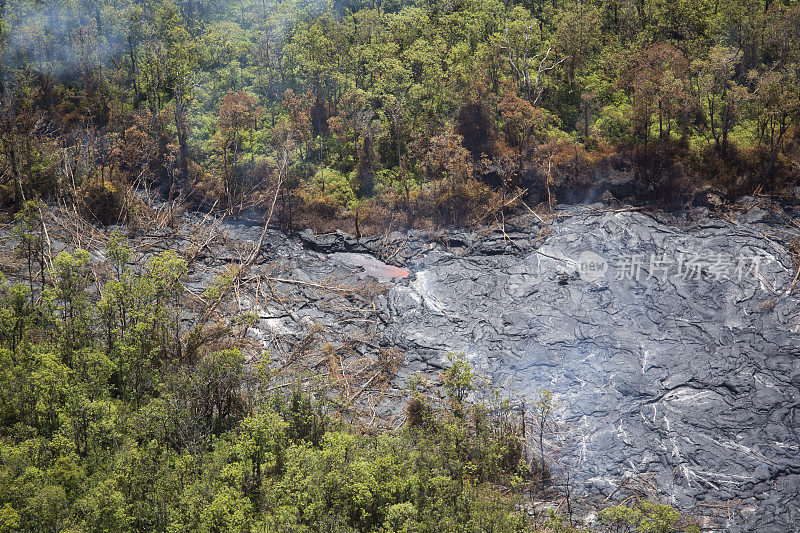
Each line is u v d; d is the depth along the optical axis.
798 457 41.16
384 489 36.00
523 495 39.41
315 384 46.34
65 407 39.38
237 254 62.28
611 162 68.62
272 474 38.12
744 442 42.28
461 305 55.12
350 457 37.84
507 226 64.75
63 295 46.59
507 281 57.16
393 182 70.12
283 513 32.78
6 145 69.56
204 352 48.31
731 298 53.00
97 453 37.09
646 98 68.75
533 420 44.44
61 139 76.19
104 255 59.22
